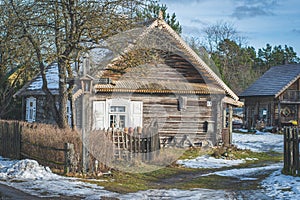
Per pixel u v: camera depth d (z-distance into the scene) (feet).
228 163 63.05
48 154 48.19
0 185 37.78
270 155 75.77
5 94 92.79
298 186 40.11
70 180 41.37
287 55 280.92
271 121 148.87
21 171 43.34
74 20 50.34
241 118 180.04
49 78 79.25
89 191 37.01
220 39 223.30
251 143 96.68
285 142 46.70
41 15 51.11
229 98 79.10
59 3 50.14
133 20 51.49
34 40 53.21
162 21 67.00
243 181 46.39
